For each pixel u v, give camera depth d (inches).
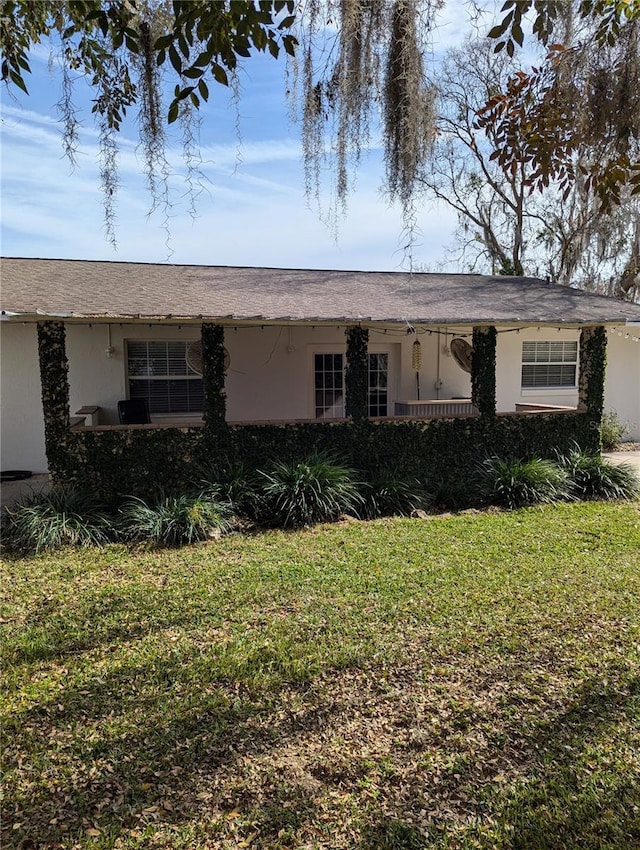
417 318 305.4
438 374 443.2
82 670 134.2
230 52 88.6
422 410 415.2
